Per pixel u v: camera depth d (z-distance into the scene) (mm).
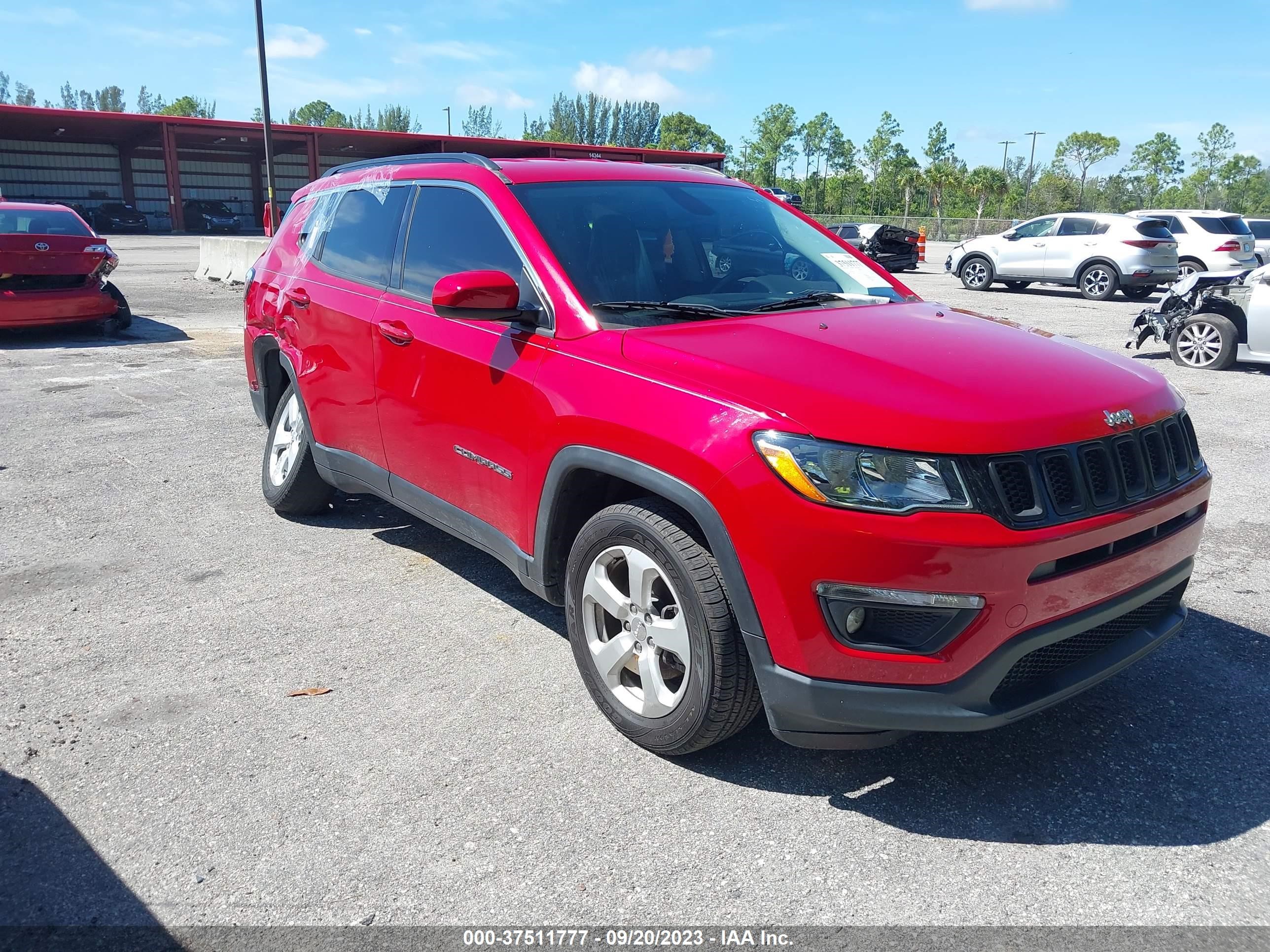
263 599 4078
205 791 2736
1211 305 10133
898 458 2385
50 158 51312
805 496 2402
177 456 6348
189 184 55781
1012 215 79250
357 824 2594
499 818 2625
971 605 2367
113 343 11211
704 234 3697
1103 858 2473
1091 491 2537
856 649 2438
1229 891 2346
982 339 3057
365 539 4836
